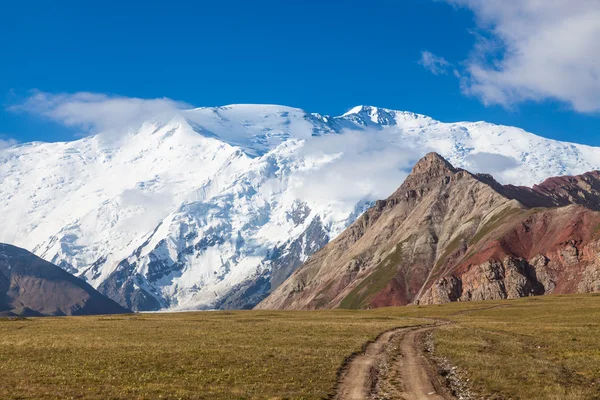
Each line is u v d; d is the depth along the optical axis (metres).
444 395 51.88
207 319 161.50
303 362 69.25
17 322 147.88
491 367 63.12
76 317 180.62
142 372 63.22
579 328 102.75
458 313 178.75
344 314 192.12
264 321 148.38
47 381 57.88
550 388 52.03
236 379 59.12
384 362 70.75
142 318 169.88
